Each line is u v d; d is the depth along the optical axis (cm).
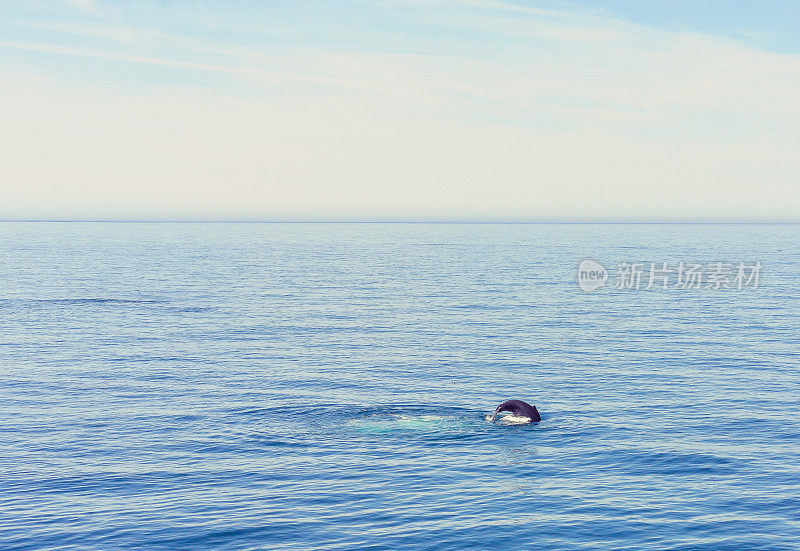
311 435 3731
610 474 3109
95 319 8494
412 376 5281
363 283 13425
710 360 5912
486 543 2434
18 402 4466
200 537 2486
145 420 4031
